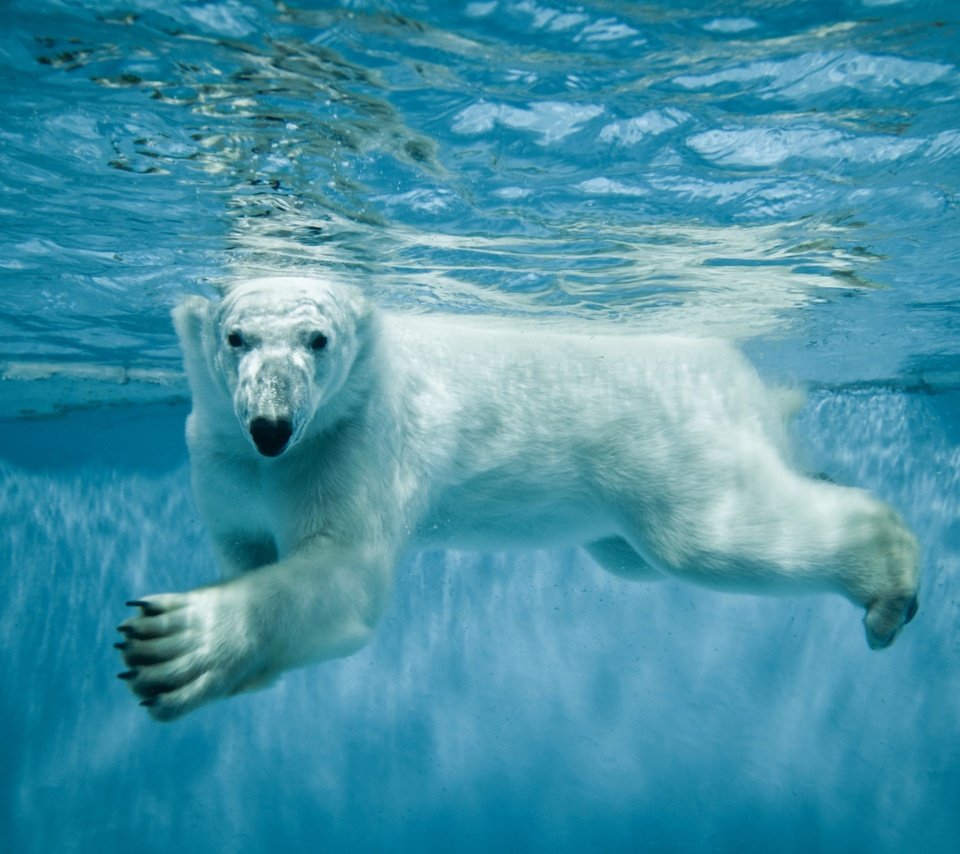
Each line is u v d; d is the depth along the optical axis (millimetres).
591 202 4965
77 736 11188
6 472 12234
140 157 4453
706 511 4289
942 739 10469
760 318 7953
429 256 5910
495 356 4367
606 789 10305
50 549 12094
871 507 4195
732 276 6531
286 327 3375
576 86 3678
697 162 4465
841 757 10336
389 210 5074
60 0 3057
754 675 10672
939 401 11555
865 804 10047
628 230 5426
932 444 11570
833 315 8156
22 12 3137
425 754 10461
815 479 4758
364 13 3107
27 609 11938
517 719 10664
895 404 11742
